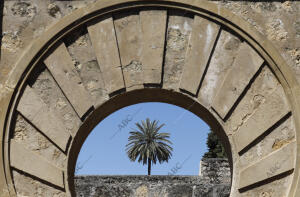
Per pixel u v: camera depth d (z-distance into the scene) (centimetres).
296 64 652
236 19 664
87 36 671
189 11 671
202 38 664
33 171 627
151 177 1742
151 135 3070
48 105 649
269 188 621
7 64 655
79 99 652
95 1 673
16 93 646
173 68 664
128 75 660
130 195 1727
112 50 664
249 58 656
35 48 658
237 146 636
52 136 640
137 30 672
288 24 667
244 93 650
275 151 628
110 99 653
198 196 1697
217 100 649
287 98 640
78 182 1720
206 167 1720
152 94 685
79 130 646
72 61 661
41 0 675
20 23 668
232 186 634
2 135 630
